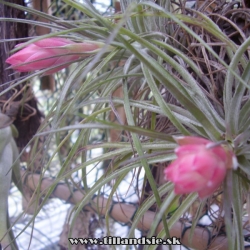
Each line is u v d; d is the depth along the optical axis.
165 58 0.17
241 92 0.16
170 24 0.23
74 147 0.21
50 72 0.21
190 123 0.18
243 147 0.15
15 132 0.31
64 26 0.21
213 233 0.23
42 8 0.33
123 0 0.22
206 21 0.18
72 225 0.20
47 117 0.22
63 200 0.34
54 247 0.47
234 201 0.16
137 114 0.27
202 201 0.20
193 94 0.18
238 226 0.16
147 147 0.19
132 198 0.40
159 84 0.22
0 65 0.31
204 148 0.12
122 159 0.22
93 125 0.14
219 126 0.17
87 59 0.20
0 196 0.27
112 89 0.22
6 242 0.26
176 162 0.12
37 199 0.21
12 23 0.30
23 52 0.20
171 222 0.18
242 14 0.23
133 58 0.20
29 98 0.33
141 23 0.21
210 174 0.12
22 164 0.41
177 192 0.12
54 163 0.47
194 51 0.23
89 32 0.21
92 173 0.44
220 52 0.21
